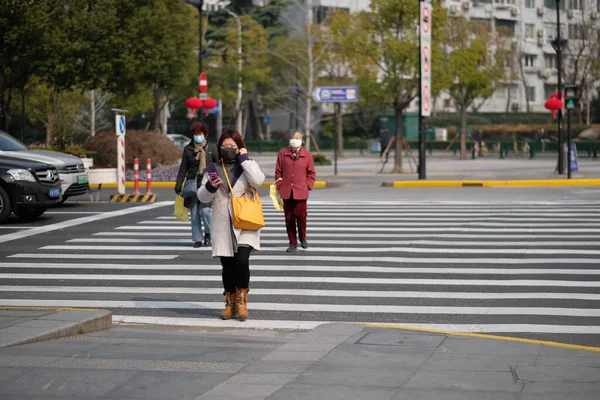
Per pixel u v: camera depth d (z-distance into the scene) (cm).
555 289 1620
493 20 11406
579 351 1089
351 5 11119
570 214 2889
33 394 891
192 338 1217
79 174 3238
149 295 1609
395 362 1026
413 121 10219
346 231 2497
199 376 963
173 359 1052
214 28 9881
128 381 941
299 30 10462
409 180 4594
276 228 2598
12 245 2259
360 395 880
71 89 5406
